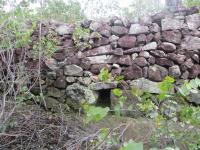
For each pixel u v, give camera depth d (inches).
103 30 146.4
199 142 86.1
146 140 104.2
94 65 146.4
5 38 114.7
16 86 119.7
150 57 143.3
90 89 143.6
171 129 87.7
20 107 118.6
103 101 147.4
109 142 78.5
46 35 147.9
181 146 90.8
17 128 105.3
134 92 94.3
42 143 101.2
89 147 80.4
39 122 111.5
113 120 127.0
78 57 147.9
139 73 142.9
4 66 120.3
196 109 85.5
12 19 110.0
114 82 140.6
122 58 144.6
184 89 77.7
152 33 144.1
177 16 143.9
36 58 143.1
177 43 142.7
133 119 127.1
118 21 145.9
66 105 145.4
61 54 149.7
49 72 149.3
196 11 143.6
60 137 99.3
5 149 97.5
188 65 141.6
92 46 147.2
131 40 144.4
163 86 67.3
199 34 142.1
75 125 114.5
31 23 142.4
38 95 147.7
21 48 144.9
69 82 148.0
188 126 90.0
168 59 142.6
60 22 153.3
